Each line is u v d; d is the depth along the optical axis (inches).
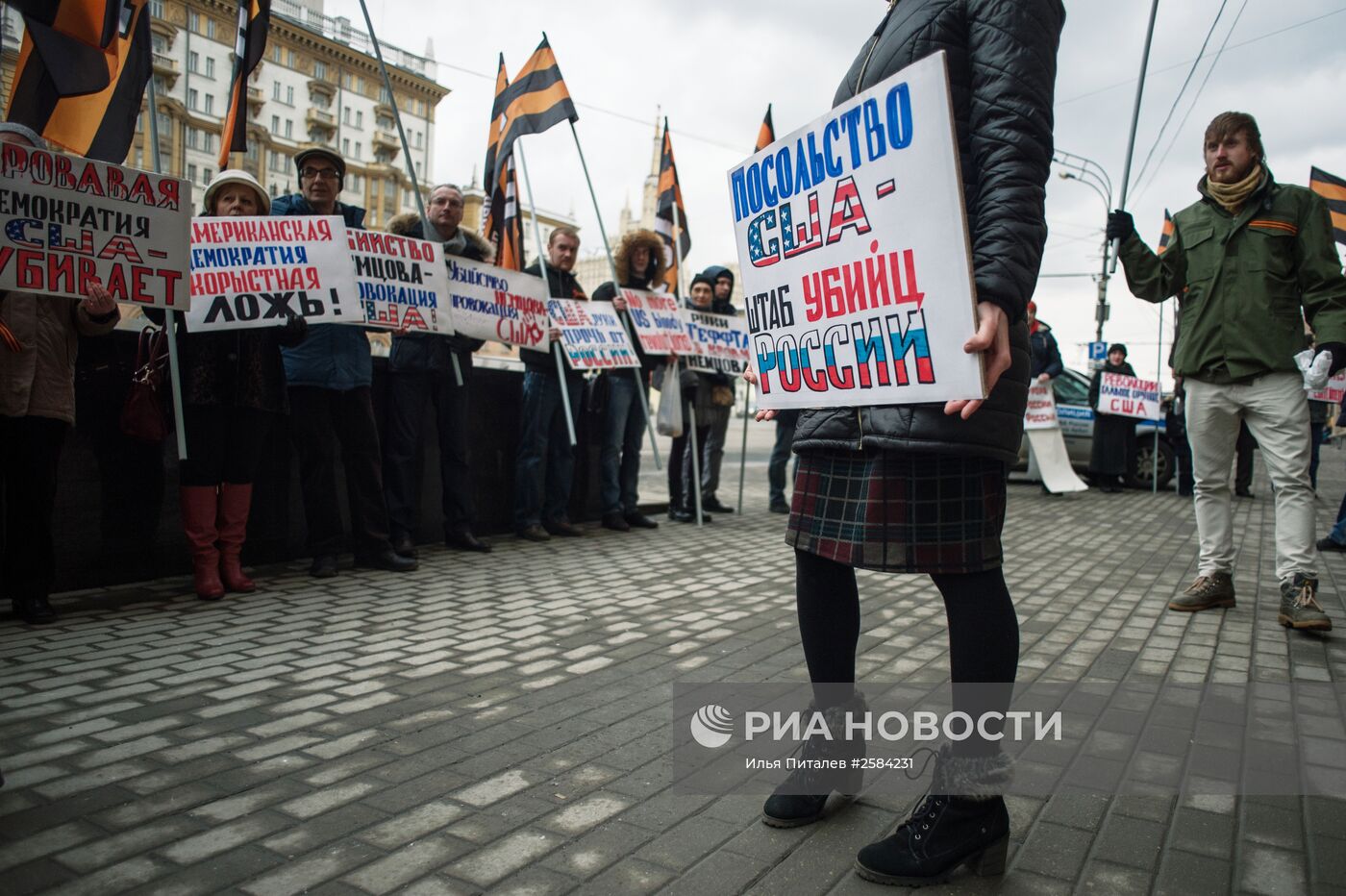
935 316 65.6
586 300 265.4
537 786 87.9
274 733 102.0
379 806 83.4
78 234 136.1
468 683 121.5
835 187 73.1
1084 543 254.1
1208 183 155.4
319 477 191.3
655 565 212.5
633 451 280.5
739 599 175.6
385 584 186.4
